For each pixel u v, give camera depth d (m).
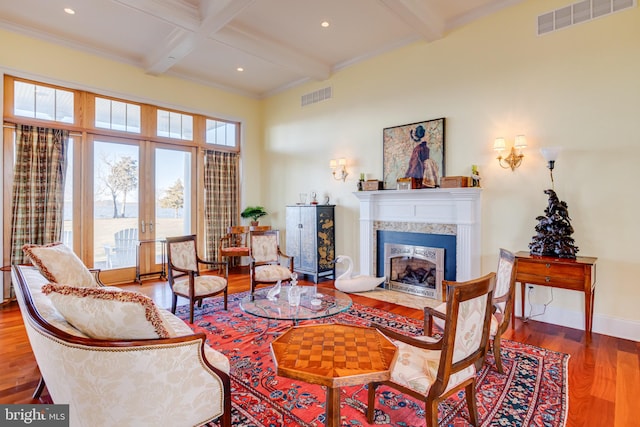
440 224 4.36
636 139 3.04
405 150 4.67
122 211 5.29
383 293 4.74
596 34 3.23
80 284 2.87
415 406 2.08
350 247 5.46
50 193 4.55
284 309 2.83
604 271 3.20
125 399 1.41
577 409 2.04
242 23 4.18
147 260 5.58
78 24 4.18
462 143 4.14
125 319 1.42
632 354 2.76
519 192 3.71
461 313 1.62
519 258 3.29
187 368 1.55
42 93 4.52
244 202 6.76
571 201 3.38
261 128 7.00
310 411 2.03
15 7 3.80
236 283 5.38
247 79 6.09
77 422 1.42
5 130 4.21
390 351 1.59
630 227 3.08
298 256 5.70
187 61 5.30
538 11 3.56
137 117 5.42
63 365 1.39
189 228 6.10
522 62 3.67
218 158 6.45
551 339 3.09
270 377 2.43
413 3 3.69
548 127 3.51
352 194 5.41
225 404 1.71
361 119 5.24
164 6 3.62
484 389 2.26
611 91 3.16
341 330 1.85
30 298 1.76
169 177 5.84
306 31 4.40
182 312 3.91
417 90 4.57
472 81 4.05
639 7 3.03
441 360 1.58
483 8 3.89
